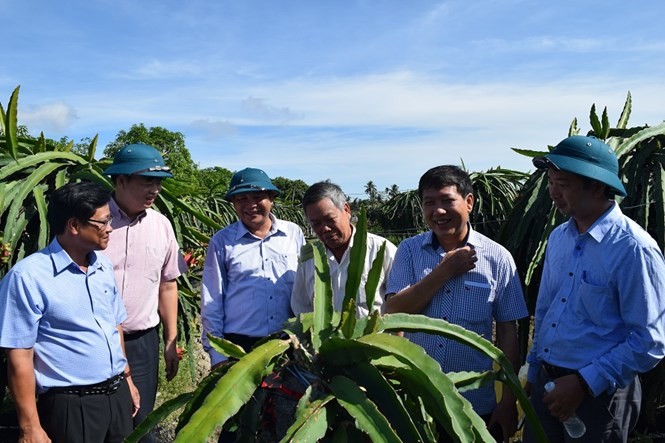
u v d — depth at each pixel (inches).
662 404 128.0
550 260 92.2
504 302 94.3
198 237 171.2
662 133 126.8
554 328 87.4
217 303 119.3
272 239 120.9
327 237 102.0
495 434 94.8
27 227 137.0
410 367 59.1
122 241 116.6
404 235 417.7
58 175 139.7
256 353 60.3
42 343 96.1
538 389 92.1
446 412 56.6
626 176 126.8
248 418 63.9
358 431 58.4
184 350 163.8
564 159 81.5
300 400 58.8
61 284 95.8
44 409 98.5
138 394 116.2
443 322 69.4
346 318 65.6
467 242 94.1
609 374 78.9
